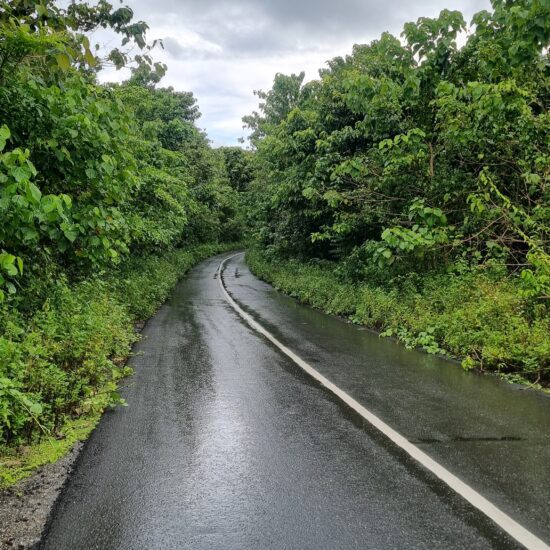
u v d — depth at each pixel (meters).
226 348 9.12
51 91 5.71
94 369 6.09
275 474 3.95
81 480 3.83
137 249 19.80
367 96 12.05
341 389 6.39
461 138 10.02
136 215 13.84
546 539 3.05
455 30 10.78
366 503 3.49
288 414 5.41
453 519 3.28
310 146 17.89
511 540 3.04
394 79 14.59
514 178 10.71
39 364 5.09
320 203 17.78
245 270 32.62
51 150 6.00
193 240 44.53
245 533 3.12
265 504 3.48
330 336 10.41
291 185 18.08
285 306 15.80
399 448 4.47
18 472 3.94
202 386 6.53
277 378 6.96
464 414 5.40
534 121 9.31
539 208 9.09
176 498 3.56
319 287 15.82
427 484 3.78
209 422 5.15
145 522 3.25
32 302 7.13
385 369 7.49
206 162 40.19
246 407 5.65
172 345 9.41
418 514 3.34
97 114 6.00
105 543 3.01
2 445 4.31
